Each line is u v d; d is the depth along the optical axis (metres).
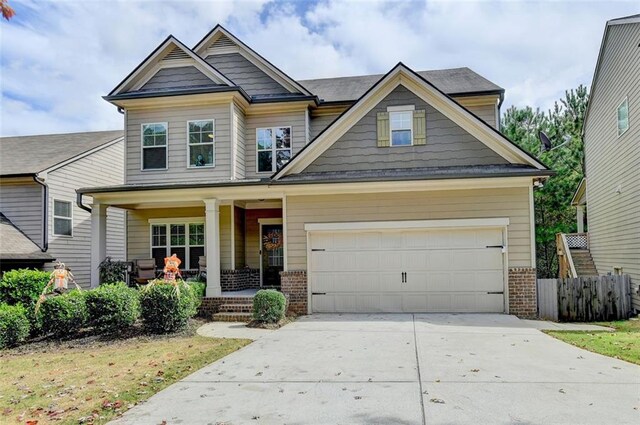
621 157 15.30
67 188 17.33
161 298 10.21
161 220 15.94
